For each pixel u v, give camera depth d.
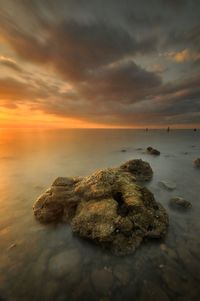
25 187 14.34
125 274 5.50
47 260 6.11
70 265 5.87
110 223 6.96
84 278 5.37
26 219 8.91
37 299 4.74
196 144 51.66
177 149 40.16
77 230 7.32
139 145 49.00
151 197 8.71
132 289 5.00
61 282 5.24
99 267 5.79
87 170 20.56
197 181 15.87
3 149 38.34
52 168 21.44
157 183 15.20
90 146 46.19
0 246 6.87
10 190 13.57
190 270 5.63
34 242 7.10
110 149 39.88
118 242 6.54
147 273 5.52
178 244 6.88
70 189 9.96
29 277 5.39
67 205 8.79
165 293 4.86
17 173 19.00
